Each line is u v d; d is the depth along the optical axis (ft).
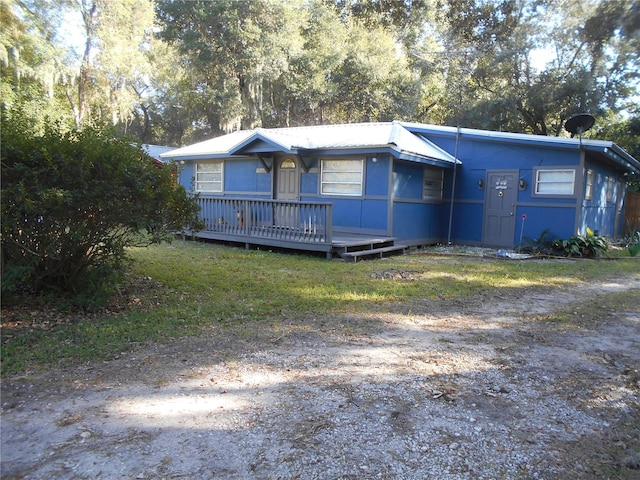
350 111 105.70
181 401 10.86
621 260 36.22
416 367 13.33
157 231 18.93
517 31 52.85
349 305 20.01
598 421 10.49
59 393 11.10
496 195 42.37
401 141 38.83
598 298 22.70
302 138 42.42
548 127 78.13
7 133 15.51
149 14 85.87
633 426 10.30
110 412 10.28
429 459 8.84
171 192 18.84
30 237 16.49
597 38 17.21
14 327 15.39
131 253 33.63
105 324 16.15
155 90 120.37
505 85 73.46
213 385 11.75
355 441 9.38
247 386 11.75
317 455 8.86
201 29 92.73
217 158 49.24
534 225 40.27
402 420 10.25
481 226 43.45
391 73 101.60
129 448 8.93
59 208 15.58
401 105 99.76
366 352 14.44
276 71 92.43
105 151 16.43
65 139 16.40
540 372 13.19
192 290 22.02
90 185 16.15
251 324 16.94
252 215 38.09
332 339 15.57
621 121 66.85
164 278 24.44
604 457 9.04
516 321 18.40
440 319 18.44
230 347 14.49
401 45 95.09
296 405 10.80
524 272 29.43
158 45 109.29
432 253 38.58
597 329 17.49
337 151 38.93
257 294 21.48
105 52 81.10
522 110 73.46
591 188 41.19
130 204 17.24
